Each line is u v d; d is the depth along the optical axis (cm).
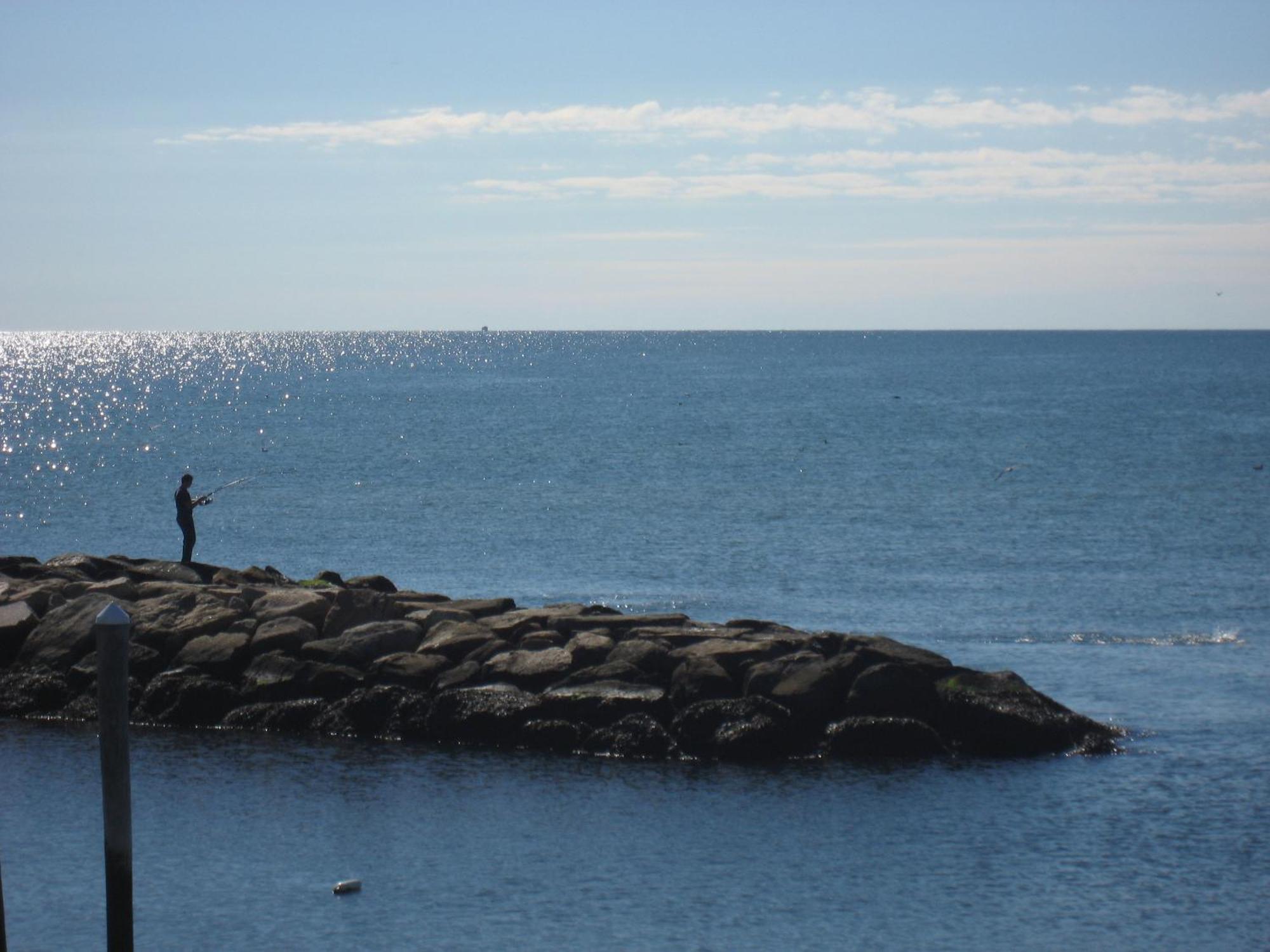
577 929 2453
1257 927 2480
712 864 2772
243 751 3556
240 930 2447
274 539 7825
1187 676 4484
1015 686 3656
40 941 2397
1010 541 7625
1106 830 2972
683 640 3903
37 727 3784
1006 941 2420
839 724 3556
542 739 3588
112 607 2073
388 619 4172
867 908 2550
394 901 2577
